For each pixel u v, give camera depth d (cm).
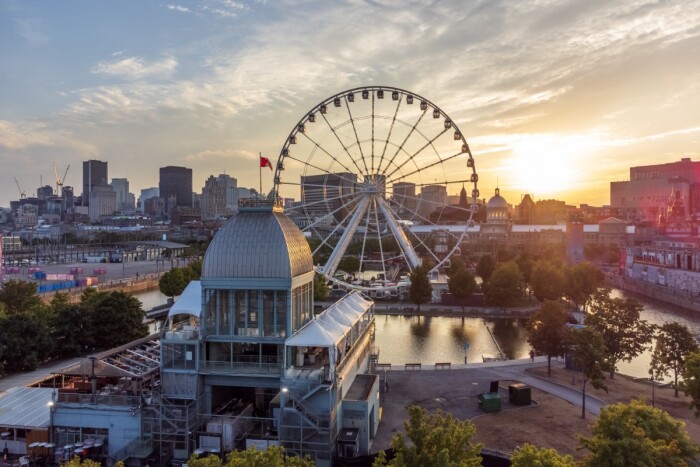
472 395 8600
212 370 6738
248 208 7294
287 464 4138
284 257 6938
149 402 6675
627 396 8444
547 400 8331
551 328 9569
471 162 15238
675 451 4528
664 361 8012
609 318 9756
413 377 9588
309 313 7825
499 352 12238
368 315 9706
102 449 6562
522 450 4316
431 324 15338
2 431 6756
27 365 10138
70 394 6825
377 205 16350
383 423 7450
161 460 6303
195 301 7156
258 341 6925
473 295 17762
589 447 4638
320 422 6141
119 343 11981
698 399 6462
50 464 6278
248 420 6750
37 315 11644
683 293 17912
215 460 4112
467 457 4219
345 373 6969
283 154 15062
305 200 18725
